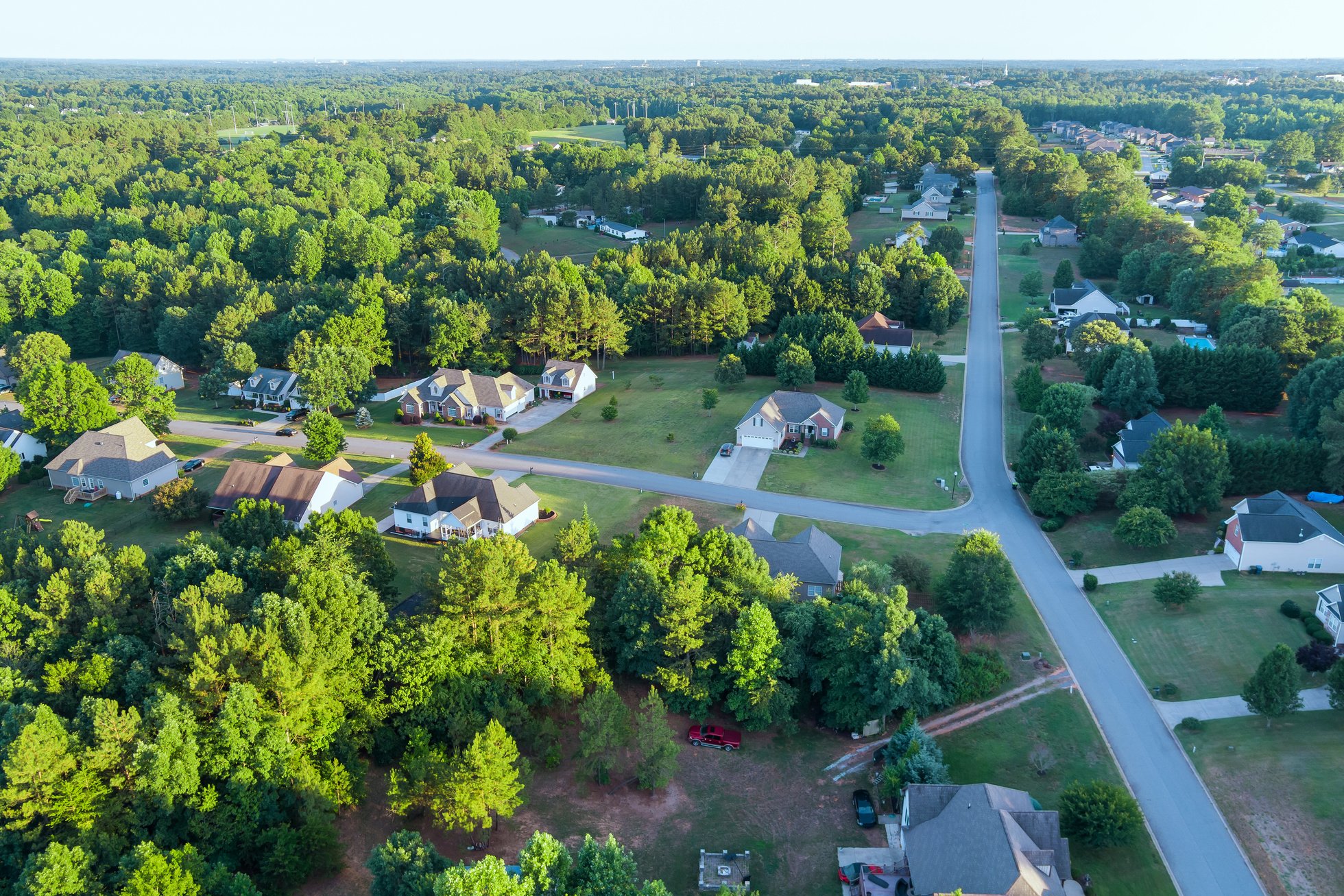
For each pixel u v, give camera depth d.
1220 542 83.56
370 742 58.44
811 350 134.62
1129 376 111.81
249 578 67.25
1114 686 67.19
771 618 65.44
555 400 132.00
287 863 49.91
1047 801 56.38
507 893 41.56
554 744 61.66
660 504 97.06
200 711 54.12
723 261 177.12
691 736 64.00
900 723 65.75
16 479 103.75
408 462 109.88
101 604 60.97
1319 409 96.62
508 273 156.12
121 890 44.28
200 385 132.62
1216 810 55.00
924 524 92.81
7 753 47.50
